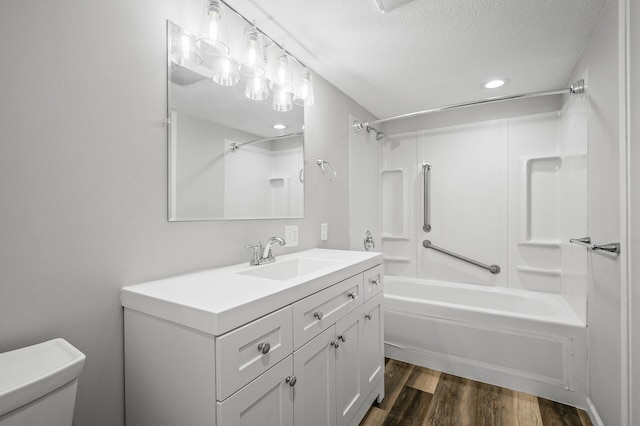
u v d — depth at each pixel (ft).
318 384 3.80
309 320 3.63
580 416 5.32
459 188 9.12
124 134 3.43
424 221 9.58
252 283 3.51
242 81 4.86
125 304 3.32
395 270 10.12
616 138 4.17
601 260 4.80
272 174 5.48
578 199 6.13
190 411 2.73
